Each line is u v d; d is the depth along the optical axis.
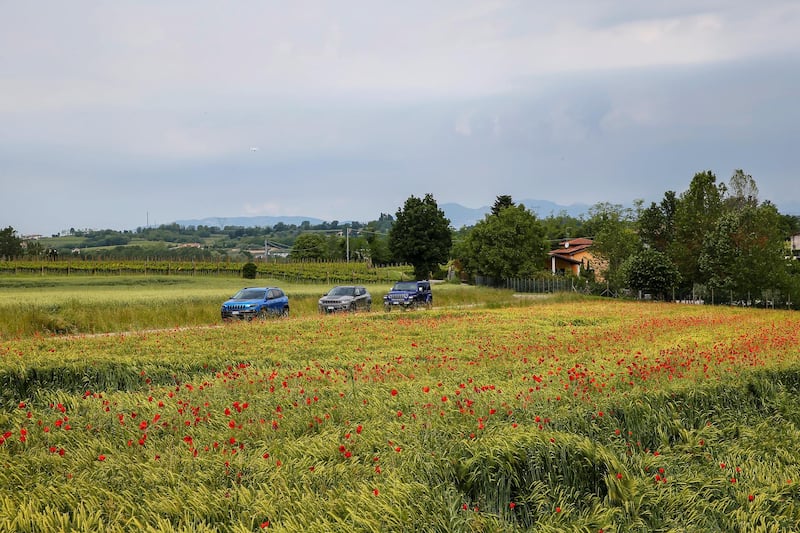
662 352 15.32
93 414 9.64
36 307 25.23
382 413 9.17
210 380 12.12
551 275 72.44
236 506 6.45
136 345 16.36
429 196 77.38
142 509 6.41
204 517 6.33
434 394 9.96
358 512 6.20
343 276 75.56
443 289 53.75
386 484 6.68
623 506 7.05
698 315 32.38
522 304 42.03
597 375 11.74
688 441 9.30
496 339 18.77
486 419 8.55
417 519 6.16
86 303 28.30
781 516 7.11
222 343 17.19
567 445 7.61
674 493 7.51
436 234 76.56
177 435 8.59
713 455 9.02
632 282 55.34
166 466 7.41
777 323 26.69
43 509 6.64
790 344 17.12
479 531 6.28
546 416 8.67
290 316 31.56
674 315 31.98
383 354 15.32
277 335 19.20
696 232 59.34
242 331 19.97
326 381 11.76
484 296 47.88
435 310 33.88
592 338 19.28
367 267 86.50
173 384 12.88
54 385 12.44
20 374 12.26
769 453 9.27
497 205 98.75
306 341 17.88
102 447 8.20
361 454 7.62
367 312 32.59
